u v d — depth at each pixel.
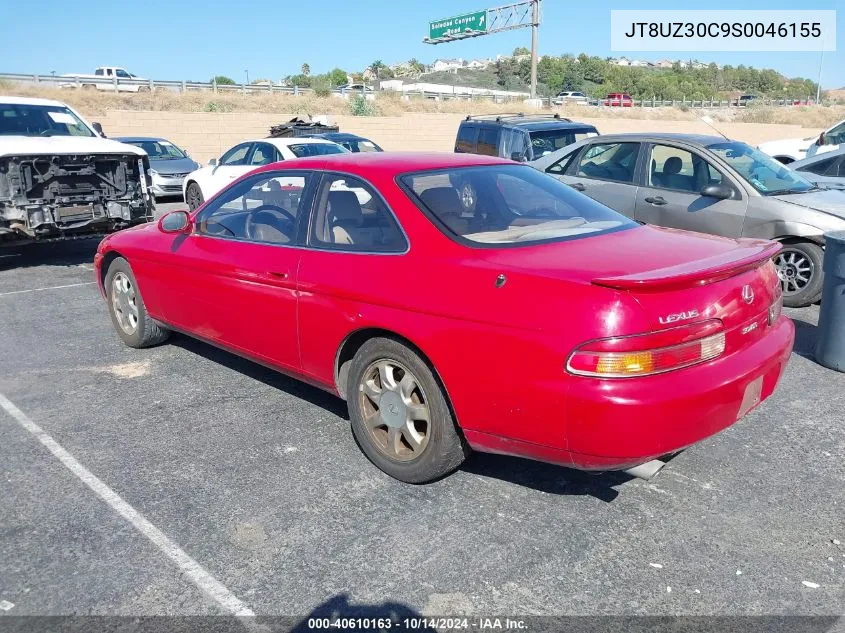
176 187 16.47
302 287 3.90
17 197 8.11
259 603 2.78
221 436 4.22
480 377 3.12
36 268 9.25
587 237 3.59
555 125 12.41
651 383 2.82
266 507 3.45
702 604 2.75
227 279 4.46
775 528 3.24
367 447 3.79
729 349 3.10
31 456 3.99
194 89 38.69
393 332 3.47
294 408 4.62
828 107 58.06
